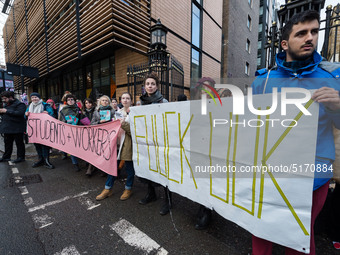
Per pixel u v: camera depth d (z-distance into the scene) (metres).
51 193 2.64
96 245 1.62
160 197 2.56
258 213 1.10
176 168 1.75
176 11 7.20
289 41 1.03
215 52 10.54
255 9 16.28
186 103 1.57
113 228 1.85
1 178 3.22
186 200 2.45
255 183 1.11
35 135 3.77
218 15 10.60
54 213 2.12
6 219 1.99
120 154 2.43
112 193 2.66
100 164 2.62
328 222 1.67
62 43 7.44
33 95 3.85
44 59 9.31
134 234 1.76
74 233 1.78
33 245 1.61
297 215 0.96
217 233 1.77
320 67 1.01
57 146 3.48
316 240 1.66
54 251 1.55
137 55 6.37
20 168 3.76
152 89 2.16
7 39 15.34
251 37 16.05
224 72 12.10
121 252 1.54
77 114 3.80
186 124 1.59
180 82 7.11
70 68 9.18
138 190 2.77
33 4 9.64
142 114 2.07
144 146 2.12
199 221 1.86
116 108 4.67
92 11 5.70
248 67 16.09
